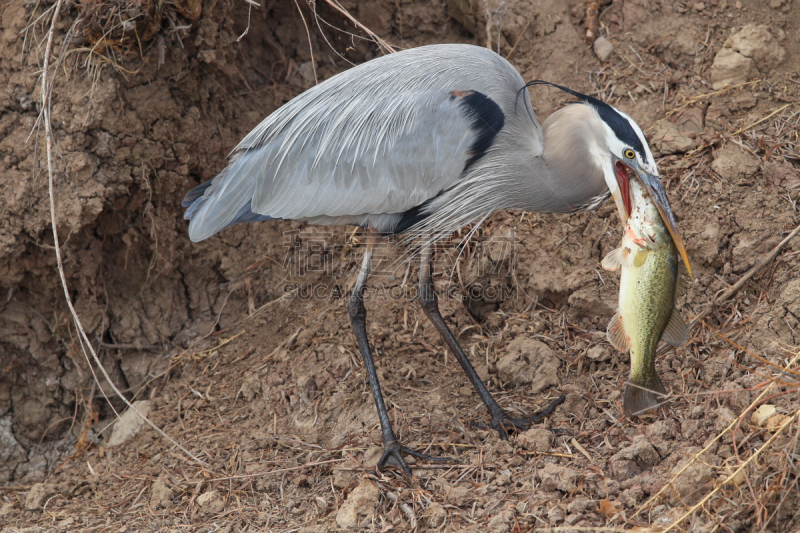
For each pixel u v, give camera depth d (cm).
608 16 1060
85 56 894
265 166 762
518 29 1056
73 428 1020
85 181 900
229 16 1009
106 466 866
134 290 1029
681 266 828
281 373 891
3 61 931
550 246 895
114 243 1005
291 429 820
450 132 720
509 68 779
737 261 803
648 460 643
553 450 699
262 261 1032
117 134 907
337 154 741
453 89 732
